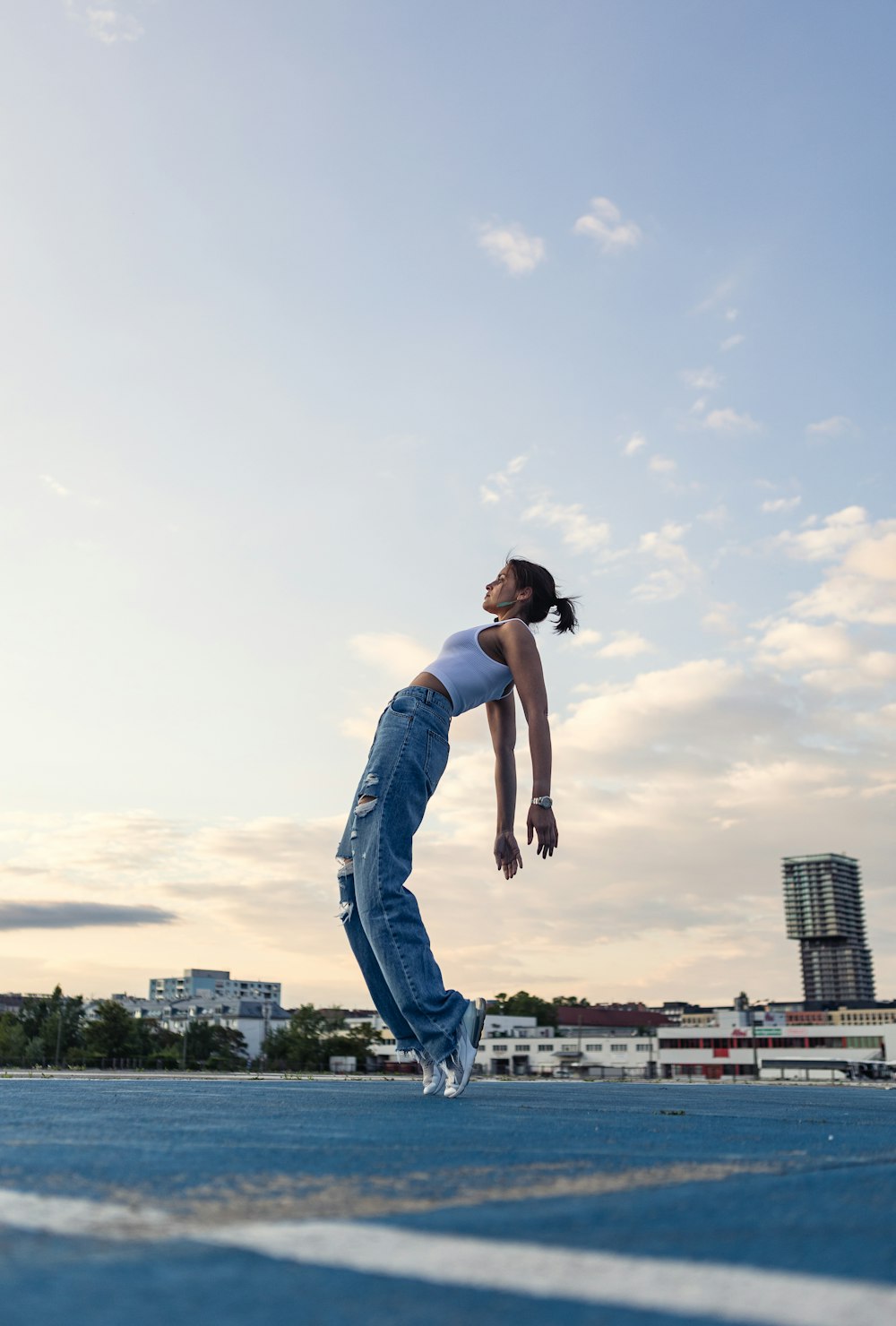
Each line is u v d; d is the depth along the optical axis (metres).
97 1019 103.31
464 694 4.17
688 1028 100.25
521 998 150.62
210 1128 1.96
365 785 3.88
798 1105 3.44
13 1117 2.19
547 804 4.12
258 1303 0.72
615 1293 0.76
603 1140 1.86
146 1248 0.88
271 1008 145.25
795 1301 0.73
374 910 3.71
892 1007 151.88
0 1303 0.71
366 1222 1.01
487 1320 0.69
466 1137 1.86
